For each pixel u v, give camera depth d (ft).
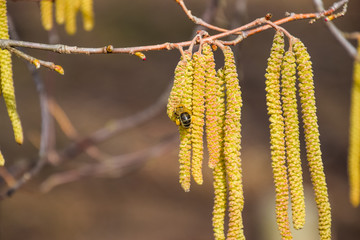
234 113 6.70
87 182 33.01
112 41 50.67
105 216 30.04
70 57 48.83
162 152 20.12
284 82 6.86
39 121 37.37
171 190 33.22
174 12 58.13
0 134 34.40
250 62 49.19
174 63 50.78
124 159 19.52
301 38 52.54
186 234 28.96
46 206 30.09
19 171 17.94
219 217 6.97
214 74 6.72
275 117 6.86
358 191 8.63
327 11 7.41
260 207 27.27
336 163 36.47
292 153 6.90
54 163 17.63
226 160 6.73
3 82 7.60
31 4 48.26
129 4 58.49
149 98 44.11
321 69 48.75
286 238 6.87
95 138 18.65
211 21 15.90
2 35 7.63
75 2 10.16
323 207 6.98
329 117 41.65
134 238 28.07
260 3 61.72
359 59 9.17
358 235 29.37
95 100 42.52
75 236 28.02
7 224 28.22
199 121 6.64
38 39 44.50
